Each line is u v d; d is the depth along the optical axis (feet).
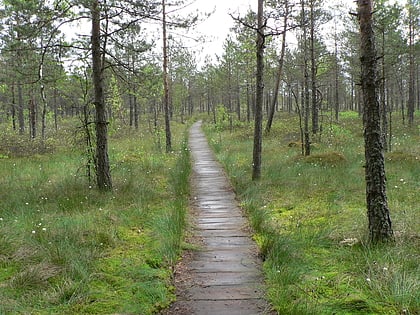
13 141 63.10
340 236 18.70
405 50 55.62
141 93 39.86
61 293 13.03
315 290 13.57
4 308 11.81
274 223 22.07
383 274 13.87
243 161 46.32
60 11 26.99
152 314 12.42
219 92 130.72
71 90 60.08
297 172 36.17
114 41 30.30
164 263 16.42
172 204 26.14
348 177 32.50
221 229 22.24
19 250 16.42
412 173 32.48
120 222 21.83
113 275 14.94
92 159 32.37
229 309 12.82
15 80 43.19
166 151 60.39
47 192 28.53
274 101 76.07
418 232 18.16
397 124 88.79
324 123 82.64
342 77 121.90
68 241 17.38
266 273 15.53
